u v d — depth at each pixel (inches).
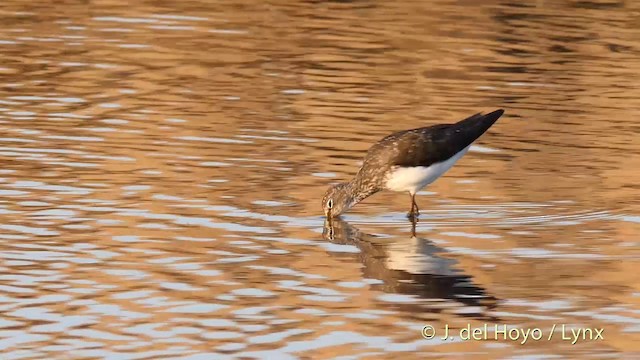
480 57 993.5
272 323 522.0
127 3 1129.4
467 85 921.5
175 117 830.5
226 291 555.8
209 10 1117.1
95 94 877.2
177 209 664.4
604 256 610.5
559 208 683.4
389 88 909.2
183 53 984.9
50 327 511.8
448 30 1066.1
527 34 1060.5
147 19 1080.2
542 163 761.0
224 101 869.2
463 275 582.9
